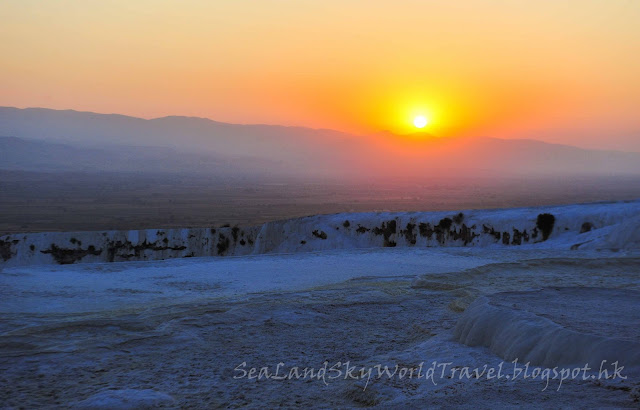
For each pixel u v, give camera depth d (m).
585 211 35.12
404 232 40.03
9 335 9.85
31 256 41.00
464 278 16.03
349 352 9.01
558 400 6.00
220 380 7.63
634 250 22.47
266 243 43.12
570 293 10.48
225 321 10.66
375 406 6.29
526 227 35.53
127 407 6.49
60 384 7.40
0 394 7.00
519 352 7.66
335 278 19.67
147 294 17.27
